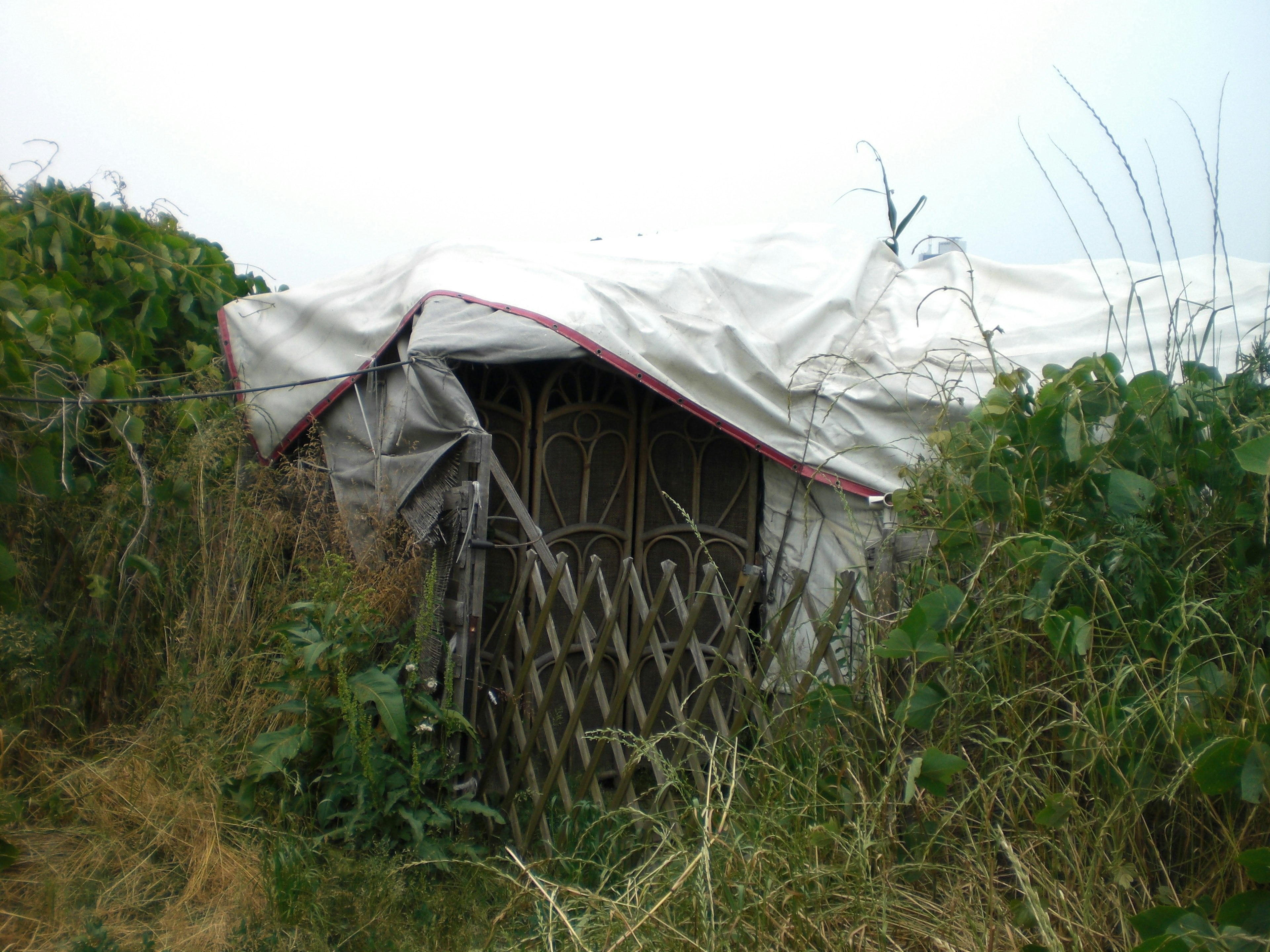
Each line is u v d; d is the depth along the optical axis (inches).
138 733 158.9
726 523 198.4
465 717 155.5
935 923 104.0
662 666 154.6
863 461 184.9
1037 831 108.6
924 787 107.6
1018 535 113.6
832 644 171.3
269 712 157.3
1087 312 201.9
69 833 135.9
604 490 194.1
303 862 127.1
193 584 181.6
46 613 160.2
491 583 184.1
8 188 193.0
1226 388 119.3
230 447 197.3
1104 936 95.5
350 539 171.9
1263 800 96.0
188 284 243.1
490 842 153.9
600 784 174.6
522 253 198.5
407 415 165.9
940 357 189.9
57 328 166.7
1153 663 108.3
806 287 209.6
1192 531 113.4
